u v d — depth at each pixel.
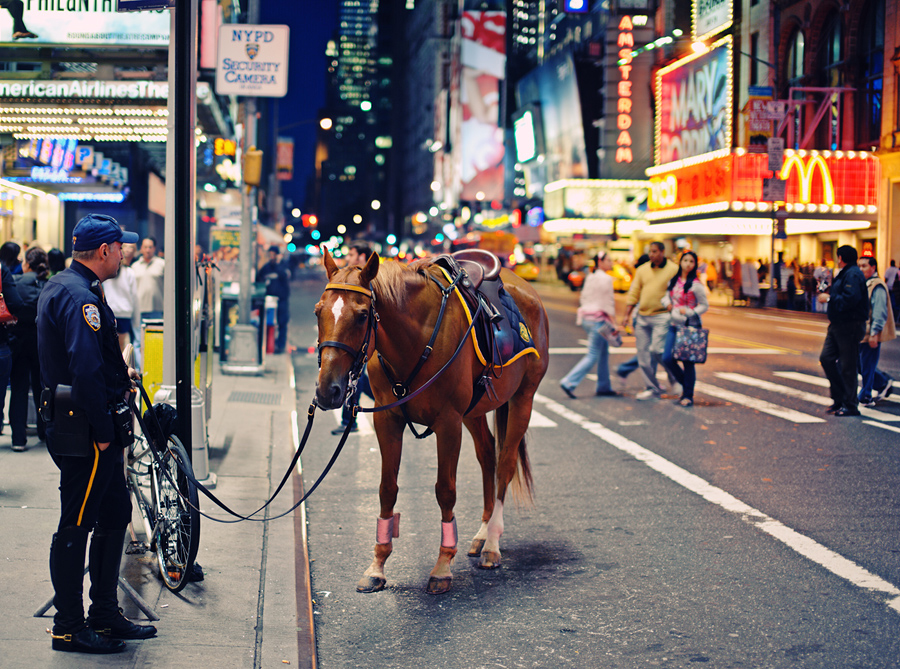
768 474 8.25
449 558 5.38
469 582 5.51
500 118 106.56
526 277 64.69
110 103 12.78
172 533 5.12
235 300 17.12
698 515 6.93
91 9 10.70
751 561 5.82
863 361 12.24
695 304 12.21
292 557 5.72
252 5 16.00
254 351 15.16
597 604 5.11
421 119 163.62
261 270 19.86
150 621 4.60
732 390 13.70
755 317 30.39
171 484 4.90
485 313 5.47
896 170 34.34
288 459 8.76
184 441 6.24
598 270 13.07
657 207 50.34
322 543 6.27
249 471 8.09
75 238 4.20
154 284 13.17
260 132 50.34
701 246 51.84
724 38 43.56
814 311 33.03
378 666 4.31
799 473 8.27
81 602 4.17
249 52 13.25
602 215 66.25
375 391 5.29
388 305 4.79
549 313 31.67
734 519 6.81
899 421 10.95
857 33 36.69
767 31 42.31
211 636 4.41
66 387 4.06
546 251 72.62
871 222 36.47
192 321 7.05
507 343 5.68
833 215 36.69
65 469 4.14
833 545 6.14
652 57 66.75
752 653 4.42
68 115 14.30
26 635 4.29
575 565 5.80
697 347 11.93
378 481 8.12
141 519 6.42
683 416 11.48
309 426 4.53
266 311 19.19
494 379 5.59
